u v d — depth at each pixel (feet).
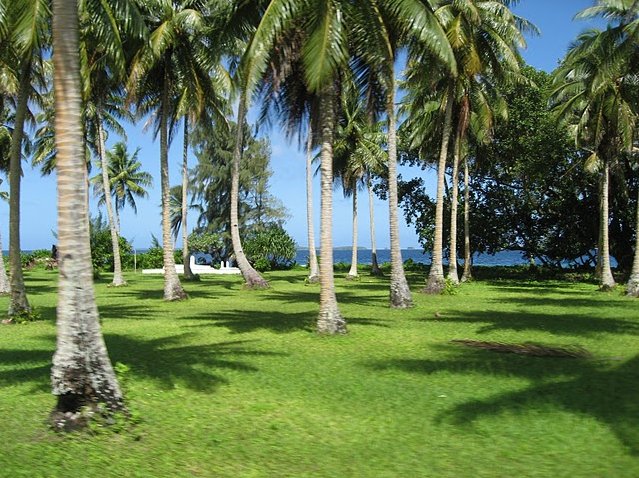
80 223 21.15
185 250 118.83
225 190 166.81
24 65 53.47
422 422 22.26
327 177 43.68
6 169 117.50
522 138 111.14
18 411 23.68
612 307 63.57
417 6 40.65
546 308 62.69
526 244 139.13
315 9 37.24
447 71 70.59
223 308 64.08
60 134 21.01
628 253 129.80
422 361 33.53
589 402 24.41
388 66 42.93
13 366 32.68
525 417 22.59
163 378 29.14
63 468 17.80
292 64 45.03
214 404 24.85
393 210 63.10
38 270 166.40
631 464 17.76
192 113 77.77
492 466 17.85
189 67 70.54
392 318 53.67
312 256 107.86
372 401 25.20
